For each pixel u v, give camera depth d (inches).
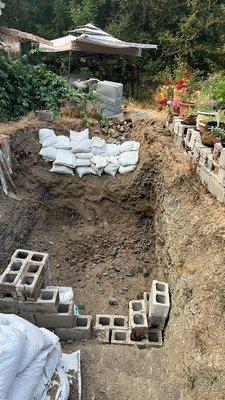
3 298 126.0
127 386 113.8
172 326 126.9
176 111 216.8
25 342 94.1
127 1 535.2
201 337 102.1
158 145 211.0
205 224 132.3
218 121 157.3
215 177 140.4
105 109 262.7
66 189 217.8
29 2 662.5
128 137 247.8
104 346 130.5
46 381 98.7
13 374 85.9
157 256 189.3
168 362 117.8
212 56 494.3
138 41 530.9
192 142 170.6
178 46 500.1
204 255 124.6
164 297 138.0
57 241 203.8
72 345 131.5
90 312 167.0
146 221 214.8
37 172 214.4
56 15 624.4
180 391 101.3
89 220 217.3
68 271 191.9
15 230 180.1
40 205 210.5
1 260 160.1
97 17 593.9
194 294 116.6
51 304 126.0
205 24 489.7
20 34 281.3
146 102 370.3
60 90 257.9
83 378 116.2
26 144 212.8
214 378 90.3
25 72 252.4
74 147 221.9
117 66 490.6
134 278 191.3
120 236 211.3
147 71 506.3
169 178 178.9
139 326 132.0
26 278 128.3
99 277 191.2
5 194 185.2
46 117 234.2
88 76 437.7
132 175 217.6
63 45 377.7
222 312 100.9
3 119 220.4
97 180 220.5
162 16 524.1
